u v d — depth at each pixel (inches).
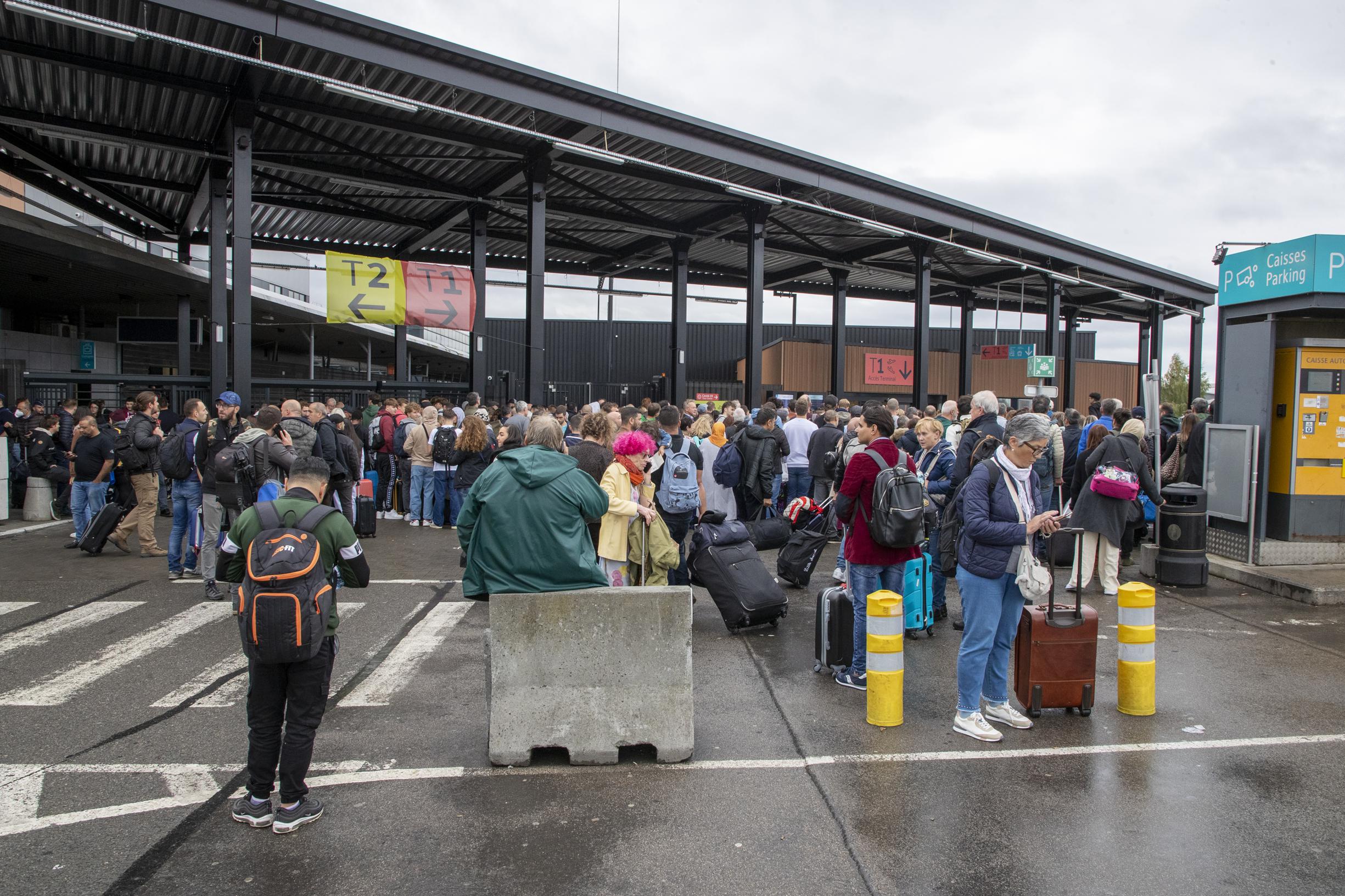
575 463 185.0
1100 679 233.9
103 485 417.1
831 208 927.7
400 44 522.6
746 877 133.9
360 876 133.6
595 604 176.2
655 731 176.9
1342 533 366.0
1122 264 1205.1
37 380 593.9
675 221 1003.3
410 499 529.0
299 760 148.0
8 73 565.9
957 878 133.8
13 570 362.0
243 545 148.8
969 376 1380.4
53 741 185.9
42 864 136.4
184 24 489.7
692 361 1704.0
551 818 153.0
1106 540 331.3
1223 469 377.7
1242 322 378.0
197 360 1254.3
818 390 1456.7
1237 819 153.6
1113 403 420.2
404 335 1050.7
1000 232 1014.4
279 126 650.2
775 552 435.5
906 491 211.5
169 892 128.6
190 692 216.7
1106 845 144.3
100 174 770.8
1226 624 291.4
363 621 289.1
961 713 193.3
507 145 706.8
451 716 203.0
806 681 231.5
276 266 1036.5
